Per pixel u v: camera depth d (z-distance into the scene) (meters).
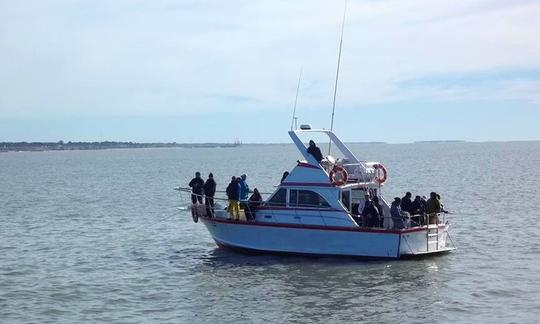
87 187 81.56
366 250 27.61
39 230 40.41
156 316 21.17
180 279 25.94
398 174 96.81
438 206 28.81
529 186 68.19
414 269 26.61
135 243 34.88
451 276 25.61
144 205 55.81
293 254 28.55
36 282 25.86
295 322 20.28
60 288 24.83
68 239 36.62
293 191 28.67
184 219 44.62
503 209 47.56
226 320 20.61
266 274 26.17
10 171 143.00
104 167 158.00
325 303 22.19
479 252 30.33
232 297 23.14
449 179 82.94
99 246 34.09
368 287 24.06
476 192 62.28
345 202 28.58
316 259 28.22
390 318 20.55
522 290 23.59
